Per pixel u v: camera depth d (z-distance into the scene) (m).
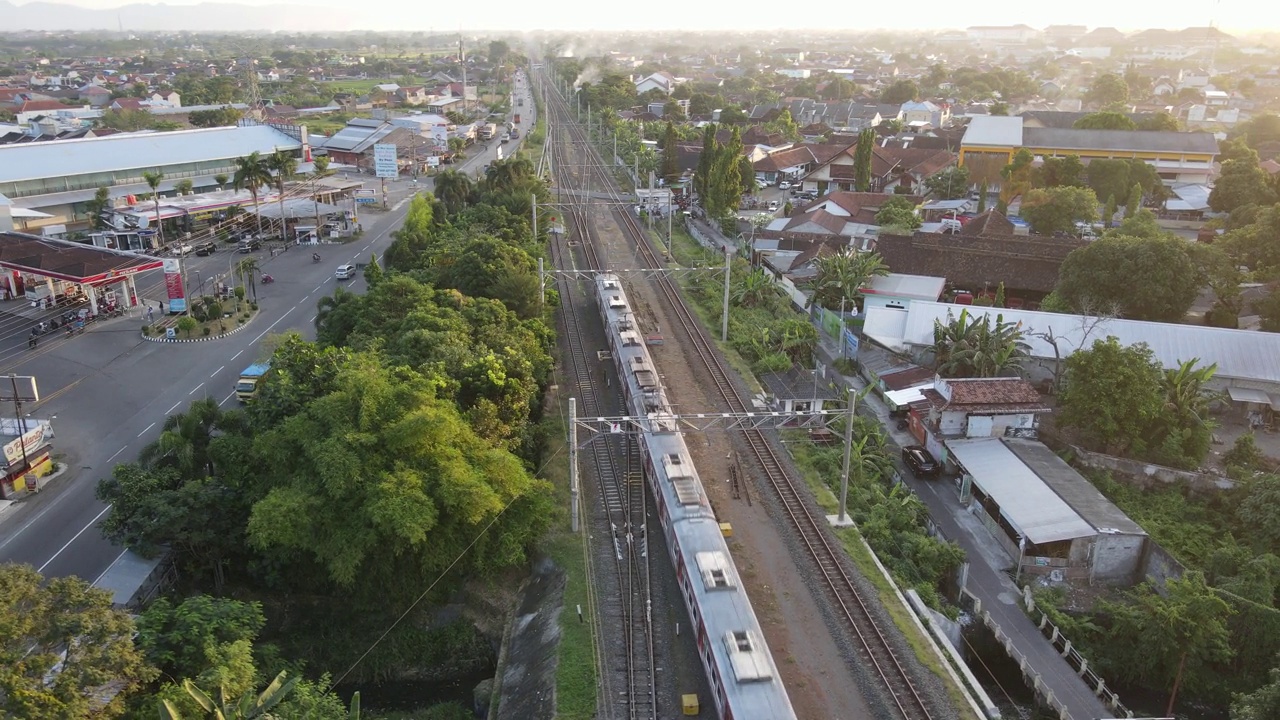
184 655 33.47
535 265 85.25
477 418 50.12
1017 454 55.50
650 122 199.88
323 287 94.75
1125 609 43.03
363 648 44.06
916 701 36.88
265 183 113.69
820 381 71.44
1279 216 85.06
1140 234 90.31
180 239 110.31
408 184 150.88
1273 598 44.09
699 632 38.41
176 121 190.38
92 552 47.25
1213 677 41.50
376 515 40.19
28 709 26.61
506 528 45.59
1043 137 140.12
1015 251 87.25
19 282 89.81
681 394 67.94
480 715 40.31
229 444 46.94
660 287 94.88
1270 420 62.38
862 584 44.84
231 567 46.31
